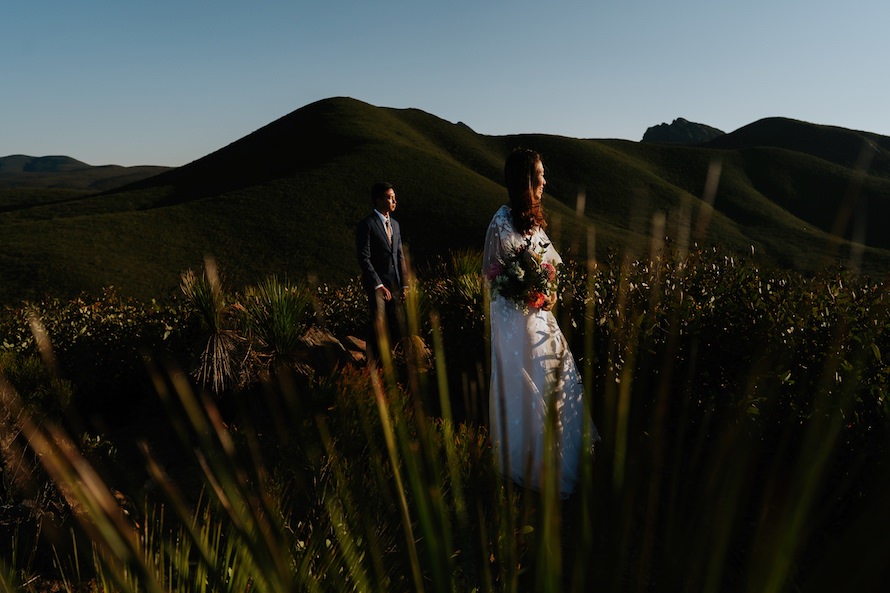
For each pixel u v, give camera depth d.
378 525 1.23
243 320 5.39
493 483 0.95
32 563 2.32
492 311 3.43
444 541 0.70
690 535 0.60
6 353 5.40
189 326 5.68
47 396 4.22
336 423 2.92
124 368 5.40
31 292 51.31
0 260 56.22
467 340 5.45
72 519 2.45
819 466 0.54
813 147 131.00
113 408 5.29
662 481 2.97
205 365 4.80
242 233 67.62
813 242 76.44
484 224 68.50
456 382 5.43
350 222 70.19
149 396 5.23
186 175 104.69
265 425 4.29
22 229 64.56
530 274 3.34
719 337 3.38
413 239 67.56
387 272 6.04
